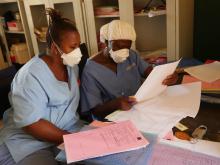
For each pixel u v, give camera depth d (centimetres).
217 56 197
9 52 328
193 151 72
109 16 213
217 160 68
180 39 188
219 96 106
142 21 203
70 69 132
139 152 71
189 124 87
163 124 88
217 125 85
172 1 178
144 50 210
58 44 117
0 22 315
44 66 119
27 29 288
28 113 108
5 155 116
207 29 195
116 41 129
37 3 259
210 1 187
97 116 125
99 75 137
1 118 150
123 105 106
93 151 73
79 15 228
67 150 74
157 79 108
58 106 125
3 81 153
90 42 231
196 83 118
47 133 109
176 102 103
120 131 83
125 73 146
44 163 110
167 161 68
